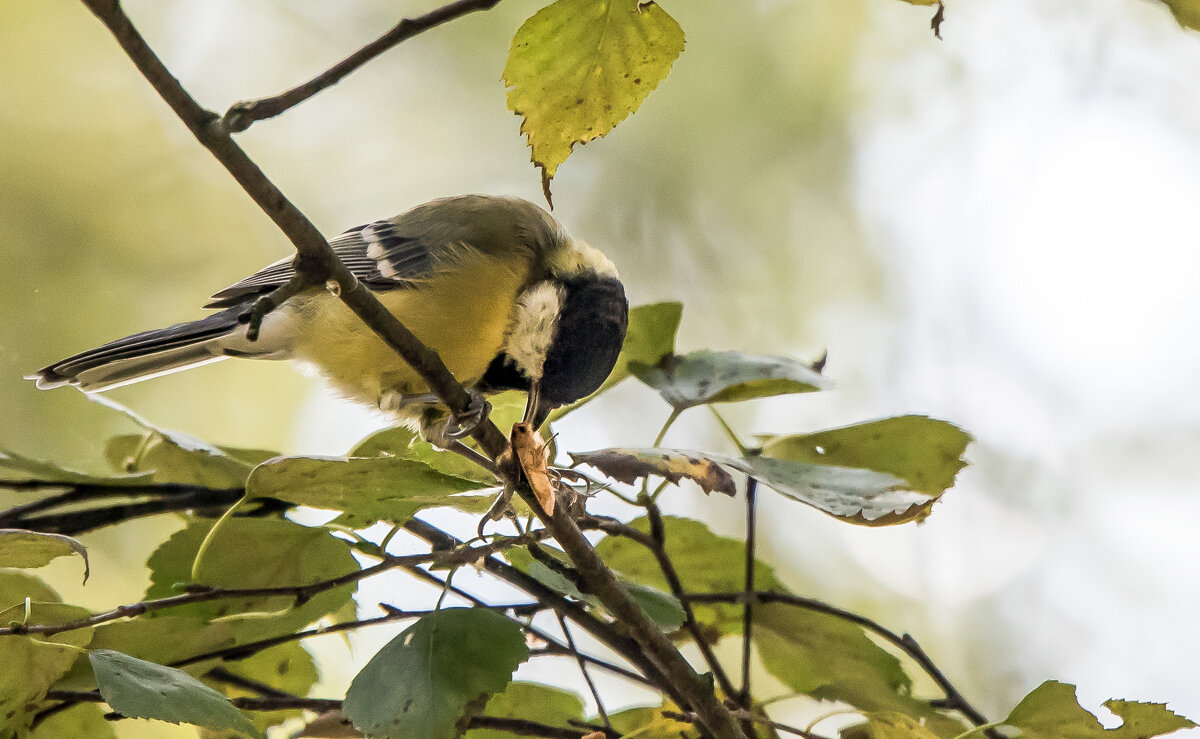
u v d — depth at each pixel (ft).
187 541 17.01
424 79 47.91
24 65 42.86
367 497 15.35
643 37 13.94
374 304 14.88
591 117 14.47
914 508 16.39
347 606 19.69
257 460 20.40
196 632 16.69
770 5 46.98
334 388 26.08
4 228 40.65
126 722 24.54
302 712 19.54
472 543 16.90
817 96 46.60
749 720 17.98
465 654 15.23
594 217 47.14
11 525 17.98
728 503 41.01
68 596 33.24
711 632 20.75
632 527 20.27
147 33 45.55
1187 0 12.73
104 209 42.45
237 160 12.80
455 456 19.51
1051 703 15.58
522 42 13.83
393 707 14.79
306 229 13.61
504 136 47.88
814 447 19.53
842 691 20.15
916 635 38.47
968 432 18.94
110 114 43.57
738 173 46.78
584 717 19.74
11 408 37.29
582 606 18.16
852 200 46.42
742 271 46.50
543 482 15.57
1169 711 15.21
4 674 15.25
